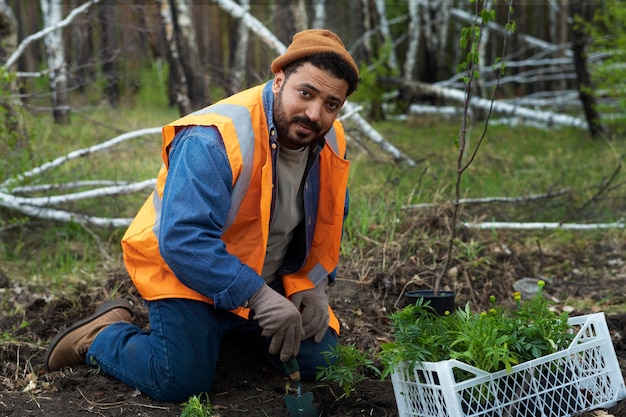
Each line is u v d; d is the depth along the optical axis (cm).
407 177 705
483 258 495
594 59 1366
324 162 321
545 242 589
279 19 1277
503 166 848
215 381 344
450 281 470
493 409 263
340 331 403
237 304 288
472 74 409
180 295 306
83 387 330
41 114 680
